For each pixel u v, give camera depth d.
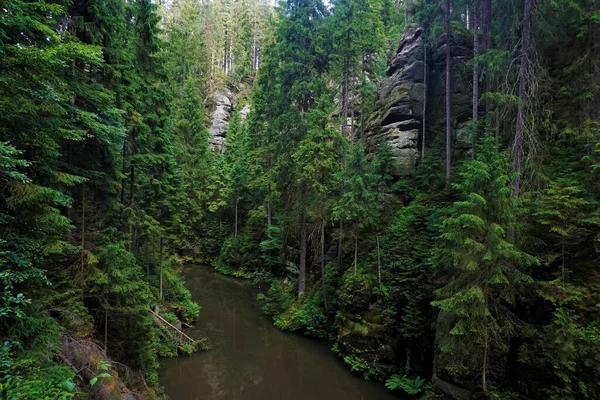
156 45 15.68
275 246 25.42
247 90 58.22
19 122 5.97
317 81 20.22
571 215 9.95
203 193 35.78
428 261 13.20
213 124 50.47
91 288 10.04
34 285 6.21
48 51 5.06
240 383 13.91
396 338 13.77
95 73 11.74
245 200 35.12
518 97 11.90
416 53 23.25
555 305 9.20
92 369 7.85
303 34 20.48
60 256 9.73
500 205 9.24
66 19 10.07
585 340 8.25
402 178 20.11
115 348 11.10
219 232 35.41
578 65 12.72
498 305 10.02
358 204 15.98
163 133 17.34
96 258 9.66
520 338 9.86
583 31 12.49
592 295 9.07
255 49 65.12
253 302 23.75
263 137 27.98
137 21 15.18
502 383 9.82
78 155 11.71
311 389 13.52
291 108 21.14
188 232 35.03
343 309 15.82
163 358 15.20
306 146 17.80
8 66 5.20
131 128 13.95
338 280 17.97
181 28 53.31
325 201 18.34
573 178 11.02
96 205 12.07
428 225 14.70
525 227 10.46
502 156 9.72
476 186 9.62
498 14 14.73
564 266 10.13
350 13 20.25
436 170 18.77
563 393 8.38
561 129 13.34
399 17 35.53
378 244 16.03
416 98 22.31
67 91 8.50
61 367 6.02
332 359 15.48
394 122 22.70
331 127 18.42
